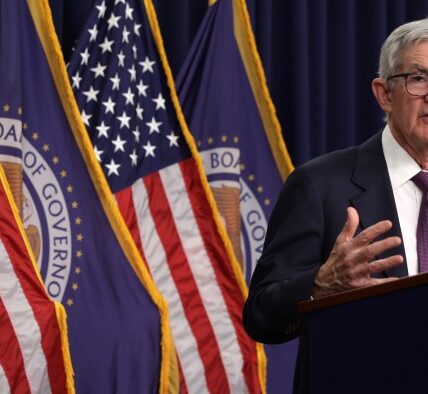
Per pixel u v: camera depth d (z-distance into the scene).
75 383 9.75
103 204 10.22
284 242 5.99
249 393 10.46
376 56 12.83
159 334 10.10
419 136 6.04
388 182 6.10
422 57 6.05
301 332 5.73
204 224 10.70
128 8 10.89
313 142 12.35
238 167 11.16
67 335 9.64
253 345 10.56
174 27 11.67
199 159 10.77
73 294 9.95
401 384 4.17
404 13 13.08
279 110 12.31
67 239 10.04
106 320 9.94
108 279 10.09
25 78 10.20
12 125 9.86
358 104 12.88
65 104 10.30
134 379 9.91
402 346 4.18
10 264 9.43
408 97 6.05
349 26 12.70
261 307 5.71
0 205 9.53
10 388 9.20
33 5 10.39
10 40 10.02
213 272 10.61
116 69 10.69
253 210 11.40
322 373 4.51
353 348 4.38
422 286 4.13
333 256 5.14
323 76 12.45
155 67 10.95
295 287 5.46
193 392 10.26
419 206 6.10
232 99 11.30
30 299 9.43
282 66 12.38
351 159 6.25
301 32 12.27
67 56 11.08
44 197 10.03
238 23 11.69
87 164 10.27
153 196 10.62
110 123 10.59
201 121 11.18
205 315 10.47
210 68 11.34
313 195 6.05
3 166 9.76
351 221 5.07
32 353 9.33
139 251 10.42
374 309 4.30
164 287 10.41
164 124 10.84
